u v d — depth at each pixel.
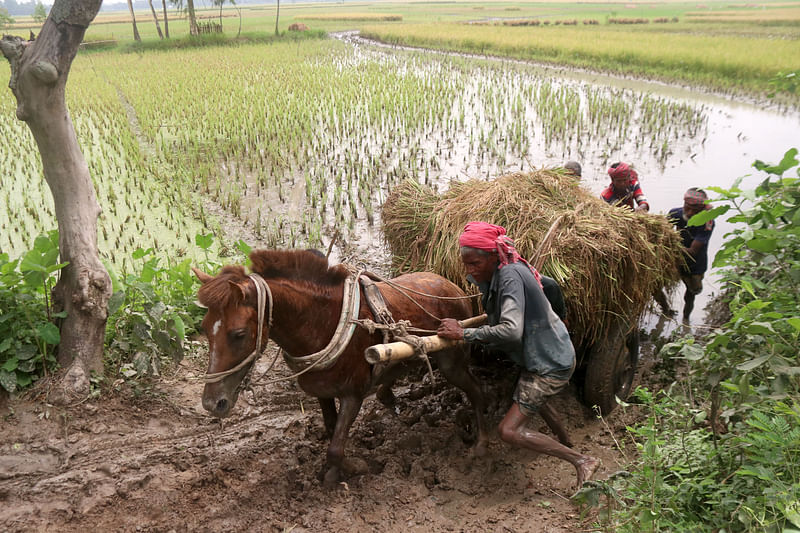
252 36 45.41
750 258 4.80
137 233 9.02
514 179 5.30
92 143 14.10
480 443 4.52
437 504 4.04
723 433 4.23
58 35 4.53
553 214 4.82
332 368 3.87
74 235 4.94
